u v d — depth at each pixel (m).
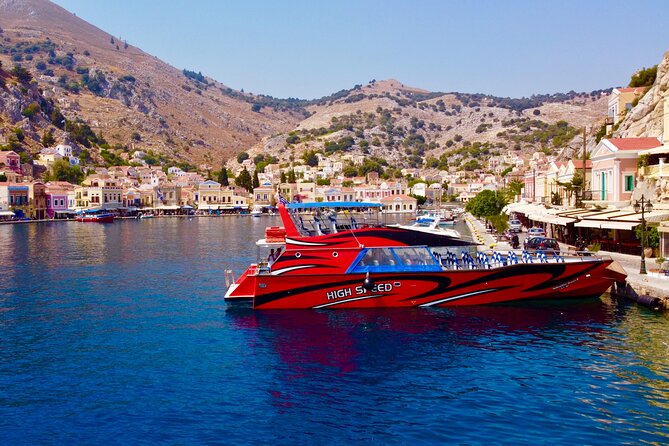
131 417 24.75
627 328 35.12
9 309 45.25
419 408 25.11
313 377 28.89
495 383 27.52
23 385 28.44
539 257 43.12
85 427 23.92
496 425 23.33
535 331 35.19
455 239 42.38
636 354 30.62
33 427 23.98
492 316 38.69
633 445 21.55
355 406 25.48
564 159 128.62
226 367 30.56
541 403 25.17
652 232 52.06
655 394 25.72
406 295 41.22
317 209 43.56
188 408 25.55
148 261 74.81
